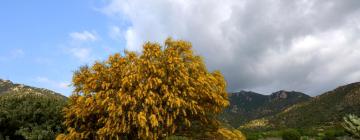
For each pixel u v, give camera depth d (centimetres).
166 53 1661
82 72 1697
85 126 1670
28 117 1772
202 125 1745
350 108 8625
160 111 1542
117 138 1519
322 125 7931
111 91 1566
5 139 1711
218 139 1748
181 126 1727
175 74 1609
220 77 1750
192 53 1712
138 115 1473
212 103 1702
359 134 1507
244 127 10344
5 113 1717
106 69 1627
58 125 1778
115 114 1521
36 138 1659
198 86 1623
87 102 1561
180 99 1536
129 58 1642
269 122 10238
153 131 1559
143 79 1580
